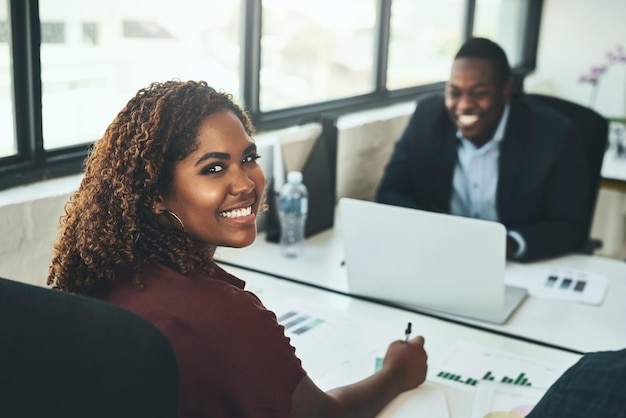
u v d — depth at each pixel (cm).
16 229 170
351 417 126
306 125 248
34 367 80
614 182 309
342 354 154
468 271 168
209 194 111
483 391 140
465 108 224
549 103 253
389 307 180
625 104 446
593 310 181
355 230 177
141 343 76
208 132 110
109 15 207
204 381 106
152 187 110
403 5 343
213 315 106
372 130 294
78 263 113
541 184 228
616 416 86
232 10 252
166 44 228
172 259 109
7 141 189
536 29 461
